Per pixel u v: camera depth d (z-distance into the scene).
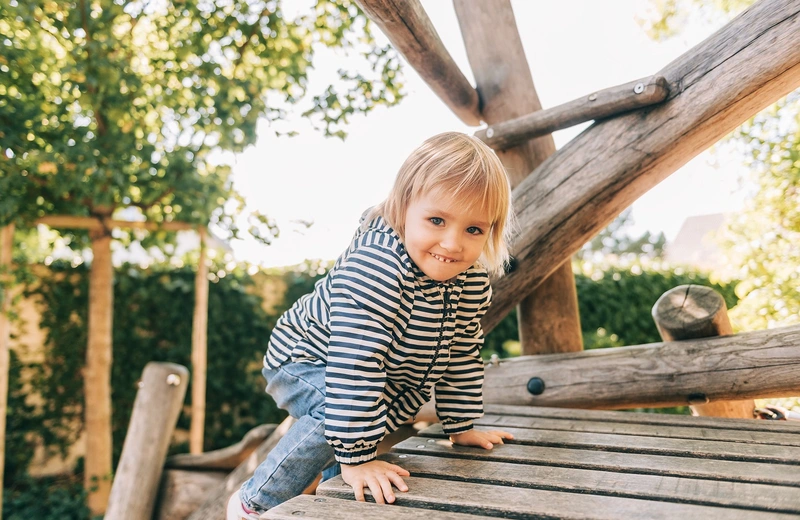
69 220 3.84
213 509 2.29
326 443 1.32
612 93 1.76
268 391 1.54
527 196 1.94
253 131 3.61
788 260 3.27
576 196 1.85
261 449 2.30
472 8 2.47
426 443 1.44
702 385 1.94
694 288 2.16
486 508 1.00
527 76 2.43
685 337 2.06
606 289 5.56
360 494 1.09
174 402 2.75
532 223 1.92
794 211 3.30
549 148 2.31
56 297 4.75
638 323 5.53
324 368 1.39
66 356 4.76
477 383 1.44
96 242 3.97
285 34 3.65
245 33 3.54
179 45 3.55
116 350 4.85
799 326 1.89
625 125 1.79
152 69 3.70
